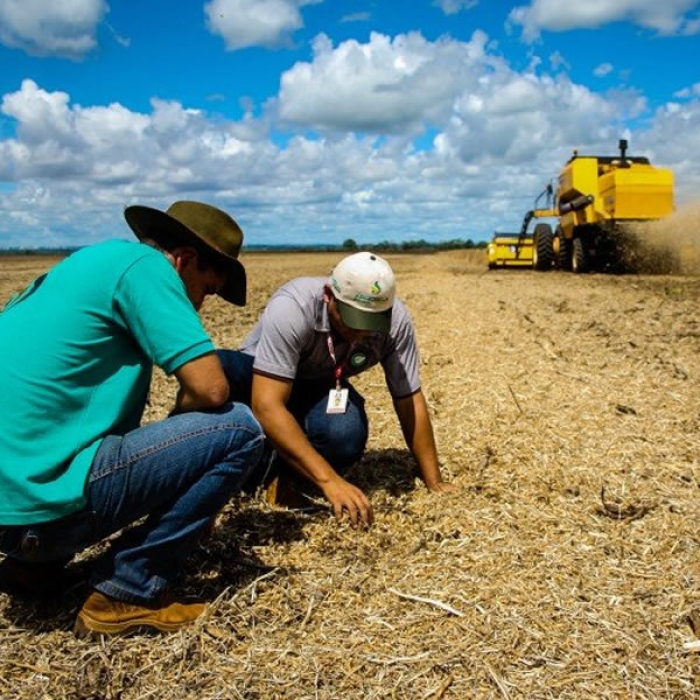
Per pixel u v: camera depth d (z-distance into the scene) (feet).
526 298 46.57
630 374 22.34
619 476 14.15
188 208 9.61
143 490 8.55
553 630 9.22
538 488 13.56
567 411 18.53
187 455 8.64
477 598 9.92
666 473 14.25
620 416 17.98
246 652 8.90
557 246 79.36
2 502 8.12
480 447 16.01
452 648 8.91
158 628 9.16
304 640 9.11
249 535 11.79
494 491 13.41
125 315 8.37
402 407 13.00
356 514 11.14
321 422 12.67
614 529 11.89
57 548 8.60
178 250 9.29
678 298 44.01
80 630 9.05
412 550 11.22
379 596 10.06
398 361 12.64
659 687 8.21
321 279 11.81
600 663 8.61
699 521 12.09
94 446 8.38
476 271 90.79
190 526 8.95
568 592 10.04
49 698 8.18
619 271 72.49
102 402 8.45
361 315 10.66
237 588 10.19
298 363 12.18
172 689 8.29
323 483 11.23
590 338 29.14
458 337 30.73
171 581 9.25
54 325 8.19
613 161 70.18
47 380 8.11
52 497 8.09
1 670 8.61
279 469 13.01
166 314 8.36
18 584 9.86
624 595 9.96
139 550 8.83
